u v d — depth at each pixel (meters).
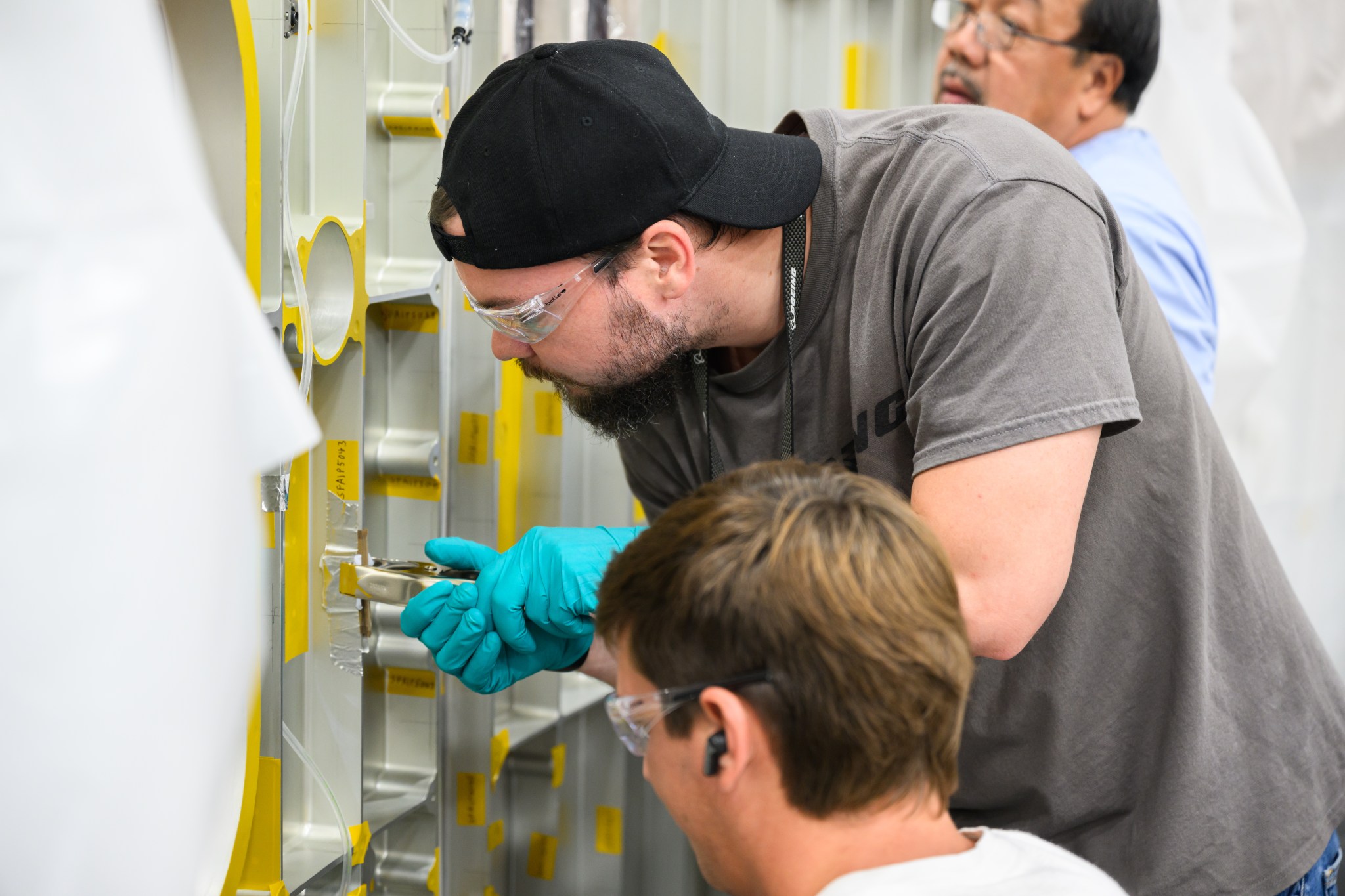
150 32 0.49
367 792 1.53
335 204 1.29
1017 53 1.97
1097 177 1.92
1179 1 2.60
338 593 1.32
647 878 2.13
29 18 0.46
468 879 1.71
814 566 0.74
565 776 2.01
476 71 1.64
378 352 1.51
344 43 1.26
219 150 1.05
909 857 0.76
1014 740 1.33
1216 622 1.33
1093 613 1.26
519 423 1.77
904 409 1.20
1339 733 1.41
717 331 1.24
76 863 0.47
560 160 1.08
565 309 1.15
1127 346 1.21
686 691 0.77
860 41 2.31
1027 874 0.74
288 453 0.53
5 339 0.45
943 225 1.10
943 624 0.76
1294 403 2.94
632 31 1.87
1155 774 1.30
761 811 0.77
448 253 1.16
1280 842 1.35
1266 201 2.67
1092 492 1.24
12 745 0.46
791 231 1.24
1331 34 2.77
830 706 0.73
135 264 0.47
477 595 1.23
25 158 0.46
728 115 2.06
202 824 0.52
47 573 0.45
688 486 1.51
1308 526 3.00
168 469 0.47
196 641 0.49
